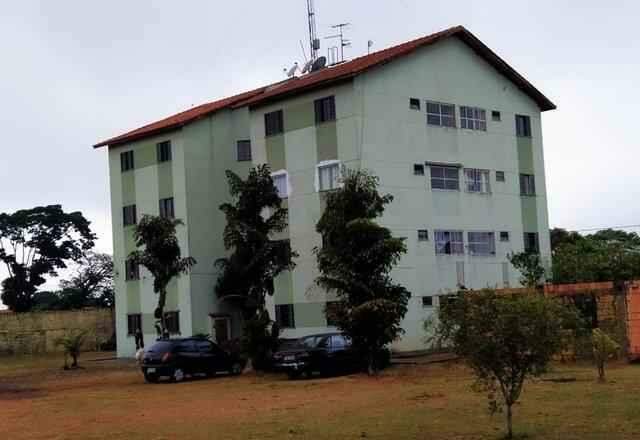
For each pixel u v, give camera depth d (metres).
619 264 38.25
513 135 45.25
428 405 18.73
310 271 40.16
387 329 29.09
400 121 39.94
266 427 16.53
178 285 45.78
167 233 38.19
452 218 41.56
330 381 27.30
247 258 35.06
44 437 16.98
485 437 13.77
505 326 12.88
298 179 40.94
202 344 31.97
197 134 46.19
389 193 38.97
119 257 50.44
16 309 80.88
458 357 13.90
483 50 43.53
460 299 13.52
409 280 39.19
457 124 42.44
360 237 29.59
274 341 33.22
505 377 13.35
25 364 49.03
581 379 22.27
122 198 50.25
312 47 48.72
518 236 44.75
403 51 39.94
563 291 28.61
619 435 13.34
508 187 44.59
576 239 57.81
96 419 19.92
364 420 16.77
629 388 19.72
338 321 29.53
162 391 27.22
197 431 16.58
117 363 45.34
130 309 49.66
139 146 49.06
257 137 43.03
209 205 46.41
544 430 14.12
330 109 39.56
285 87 42.31
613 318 27.48
